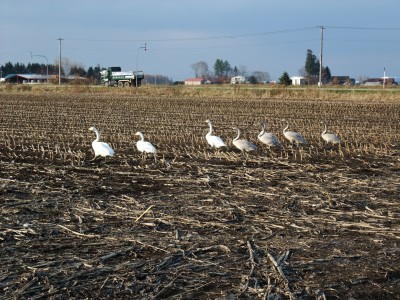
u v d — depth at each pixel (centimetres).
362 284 977
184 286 958
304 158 2278
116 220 1337
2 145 2581
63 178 1806
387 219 1364
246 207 1445
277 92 7038
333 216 1385
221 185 1706
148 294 925
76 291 933
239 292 930
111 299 906
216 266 1045
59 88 8862
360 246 1169
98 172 1914
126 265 1038
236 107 5219
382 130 3397
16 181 1734
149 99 6438
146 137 2928
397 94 6456
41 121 3762
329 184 1739
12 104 5441
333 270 1034
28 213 1388
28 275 990
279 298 903
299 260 1075
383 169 2031
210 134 2570
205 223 1300
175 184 1723
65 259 1071
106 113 4475
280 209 1437
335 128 3484
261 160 2188
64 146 2553
